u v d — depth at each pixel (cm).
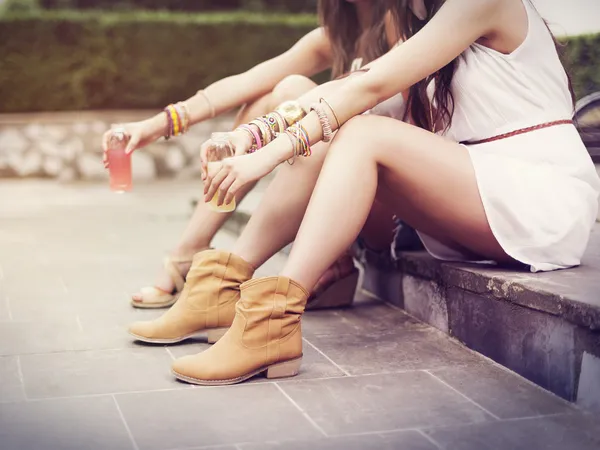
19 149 846
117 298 295
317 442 167
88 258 382
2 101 852
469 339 236
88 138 832
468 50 225
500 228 218
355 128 211
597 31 338
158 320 236
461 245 246
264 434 171
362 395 196
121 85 859
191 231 278
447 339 246
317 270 208
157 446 164
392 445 166
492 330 223
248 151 216
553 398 195
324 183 207
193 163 864
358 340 245
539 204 218
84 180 832
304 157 226
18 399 190
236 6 1090
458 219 221
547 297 196
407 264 274
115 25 851
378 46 254
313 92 225
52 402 188
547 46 225
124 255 391
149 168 850
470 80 226
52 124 841
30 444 164
